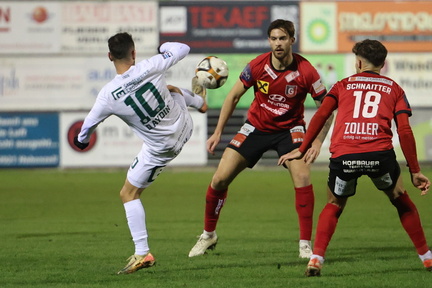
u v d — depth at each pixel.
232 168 20.59
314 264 16.72
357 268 18.22
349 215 31.52
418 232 17.09
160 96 17.06
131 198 17.67
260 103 20.69
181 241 24.44
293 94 20.34
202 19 55.03
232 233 26.27
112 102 16.80
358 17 55.38
